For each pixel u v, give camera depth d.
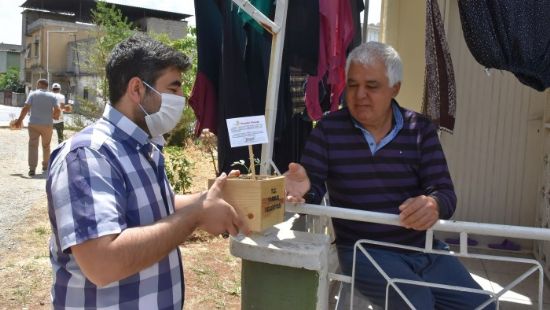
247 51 2.75
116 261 1.37
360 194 2.37
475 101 4.29
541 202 4.01
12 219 6.22
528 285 3.48
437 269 2.34
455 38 4.23
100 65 12.28
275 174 2.33
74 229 1.37
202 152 11.95
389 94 2.32
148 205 1.59
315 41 2.68
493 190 4.34
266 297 2.05
